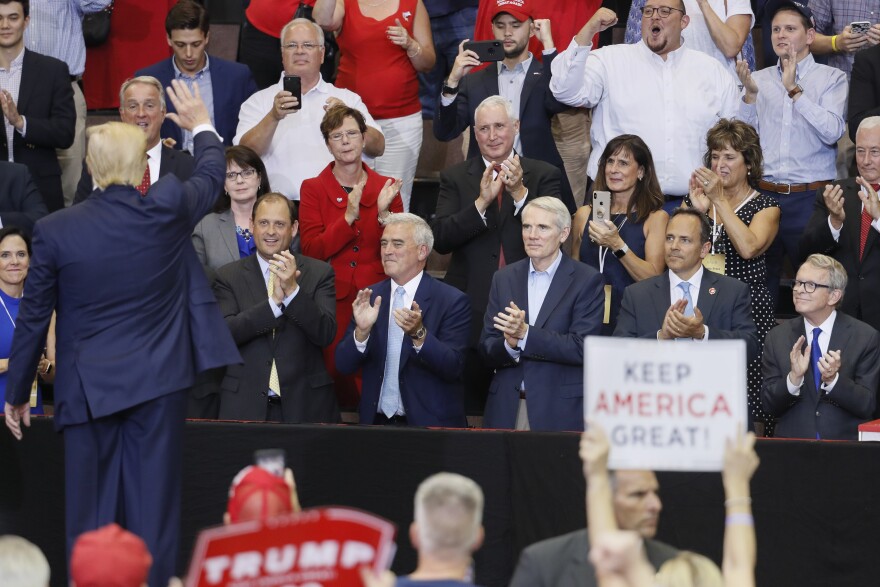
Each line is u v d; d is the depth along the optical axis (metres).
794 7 30.64
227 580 9.91
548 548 14.55
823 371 22.08
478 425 27.19
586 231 26.33
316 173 29.38
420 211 32.84
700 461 12.49
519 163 26.11
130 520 17.48
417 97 31.84
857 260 26.78
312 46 29.27
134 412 17.42
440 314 24.31
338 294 26.48
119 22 34.66
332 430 20.61
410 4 31.58
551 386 23.31
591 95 29.23
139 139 17.19
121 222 16.97
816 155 30.19
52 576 20.92
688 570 12.03
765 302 26.28
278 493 12.79
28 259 24.38
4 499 21.03
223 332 17.84
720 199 25.88
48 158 29.95
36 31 31.97
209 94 31.00
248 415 23.47
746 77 29.30
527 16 29.45
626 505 13.48
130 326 17.17
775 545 20.03
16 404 17.97
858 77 30.50
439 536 11.47
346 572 9.95
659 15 28.78
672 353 12.53
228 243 25.97
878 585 19.88
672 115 28.97
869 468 19.97
